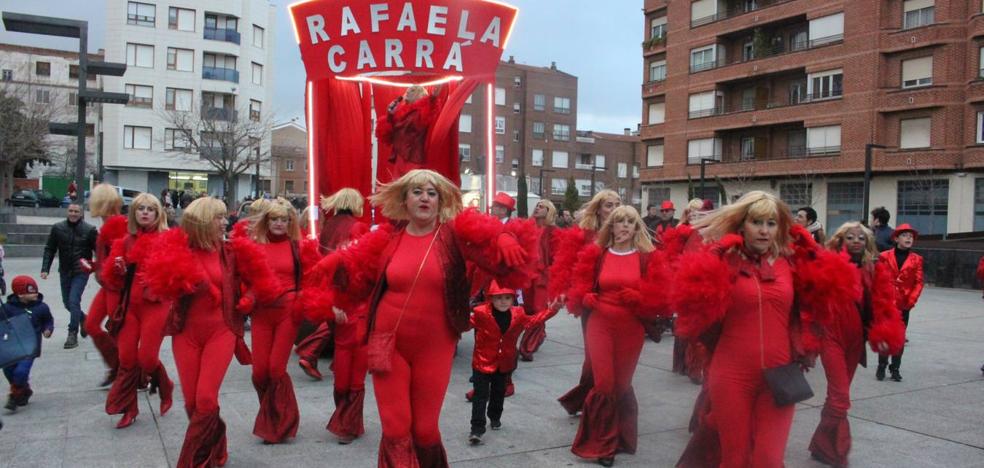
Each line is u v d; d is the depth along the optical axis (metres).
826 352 5.13
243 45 54.56
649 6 46.19
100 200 6.73
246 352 5.45
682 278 3.99
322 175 9.70
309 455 5.30
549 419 6.30
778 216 4.05
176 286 4.57
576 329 11.53
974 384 7.78
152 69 51.53
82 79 18.41
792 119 37.09
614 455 5.18
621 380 5.30
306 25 9.56
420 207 3.92
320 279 4.43
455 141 10.10
